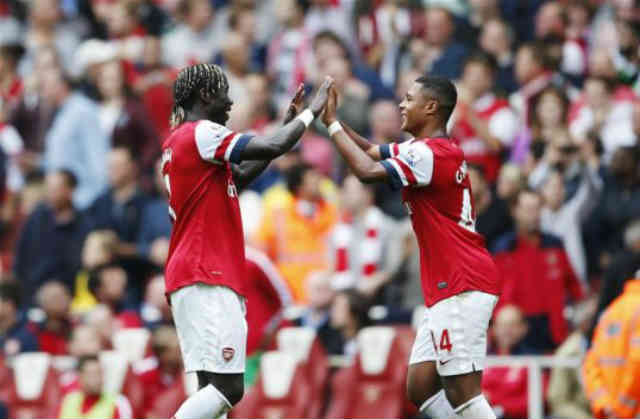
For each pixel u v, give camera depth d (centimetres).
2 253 4619
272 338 3484
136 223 4181
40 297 3962
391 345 3366
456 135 4091
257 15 5197
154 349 3544
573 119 4162
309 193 3950
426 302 2488
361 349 3375
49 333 3859
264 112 4553
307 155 4275
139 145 4472
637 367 2847
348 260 3834
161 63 4806
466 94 4106
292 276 3894
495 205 3788
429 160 2439
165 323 3722
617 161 3834
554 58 4334
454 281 2453
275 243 3922
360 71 4441
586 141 3966
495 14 4753
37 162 4684
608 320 2905
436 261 2469
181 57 5016
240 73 4681
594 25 4672
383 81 4619
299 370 3406
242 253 2422
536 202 3669
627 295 2912
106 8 5425
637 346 2848
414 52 4566
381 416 3331
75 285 4203
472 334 2448
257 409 3391
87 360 3441
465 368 2448
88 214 4247
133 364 3556
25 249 4253
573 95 4291
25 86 4806
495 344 3516
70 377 3606
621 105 4188
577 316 3516
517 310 3466
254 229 3969
